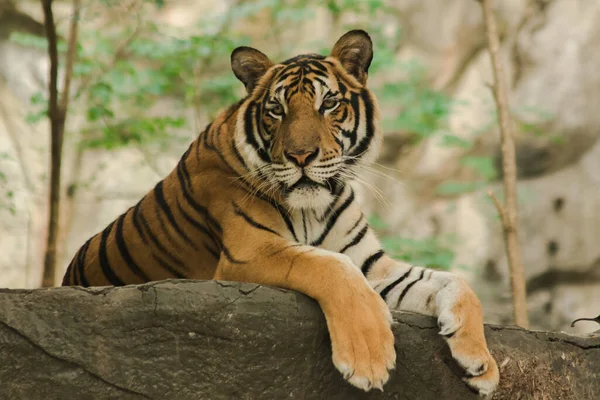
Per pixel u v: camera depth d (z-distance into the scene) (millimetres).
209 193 7625
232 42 15797
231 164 7527
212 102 17969
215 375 6016
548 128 20094
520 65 20922
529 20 21078
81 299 5922
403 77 20703
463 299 6492
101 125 17328
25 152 19250
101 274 8602
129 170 20062
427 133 18797
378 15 21562
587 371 7109
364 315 6004
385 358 5906
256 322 6082
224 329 6035
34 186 18922
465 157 19766
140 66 19094
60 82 17562
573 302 19531
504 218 12070
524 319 11742
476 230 20109
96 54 16594
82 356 5844
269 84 7617
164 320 5969
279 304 6152
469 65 21312
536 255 19828
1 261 18516
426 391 6457
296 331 6137
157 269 8188
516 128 19734
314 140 7086
